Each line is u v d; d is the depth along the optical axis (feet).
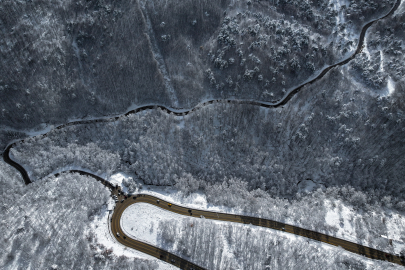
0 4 363.56
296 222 290.56
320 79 374.02
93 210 285.23
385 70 375.25
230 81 367.04
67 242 255.09
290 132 343.05
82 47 374.84
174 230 270.46
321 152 331.16
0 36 352.49
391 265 259.80
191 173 328.29
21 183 303.68
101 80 363.15
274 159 327.47
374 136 332.60
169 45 388.57
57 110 348.79
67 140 341.21
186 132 337.72
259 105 367.04
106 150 333.83
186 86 367.66
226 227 278.87
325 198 314.35
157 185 321.93
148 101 373.20
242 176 326.44
